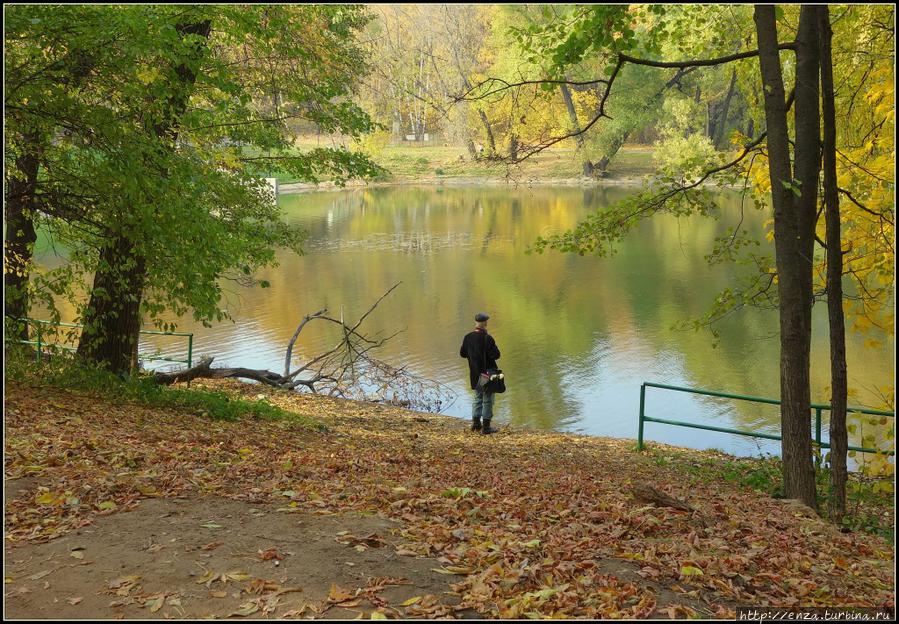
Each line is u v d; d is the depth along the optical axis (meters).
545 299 27.72
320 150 14.40
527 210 54.59
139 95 9.27
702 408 16.39
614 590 4.64
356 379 18.31
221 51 13.86
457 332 23.23
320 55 14.20
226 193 11.12
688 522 6.55
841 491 8.32
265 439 9.50
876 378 17.50
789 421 8.55
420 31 41.59
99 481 6.05
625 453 11.91
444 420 14.84
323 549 5.07
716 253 11.37
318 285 30.41
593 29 8.84
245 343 22.05
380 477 7.80
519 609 4.27
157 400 10.94
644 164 74.94
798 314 8.47
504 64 39.88
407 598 4.39
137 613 4.05
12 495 5.58
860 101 11.05
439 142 91.12
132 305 11.67
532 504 7.01
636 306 26.36
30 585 4.30
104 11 8.13
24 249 11.55
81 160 9.26
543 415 16.05
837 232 8.40
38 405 8.53
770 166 8.45
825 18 8.28
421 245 40.44
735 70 12.06
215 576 4.51
